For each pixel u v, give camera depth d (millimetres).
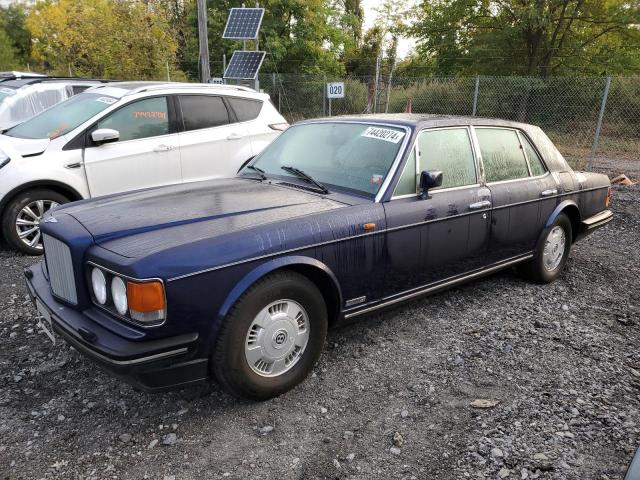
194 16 26797
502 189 4543
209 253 2820
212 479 2588
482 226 4367
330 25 29312
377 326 4242
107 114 6230
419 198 3883
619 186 10758
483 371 3598
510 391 3359
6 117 9133
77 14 20078
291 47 27188
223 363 2934
